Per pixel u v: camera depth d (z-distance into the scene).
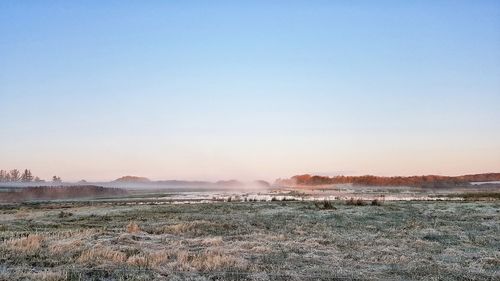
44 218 37.41
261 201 62.81
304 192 123.25
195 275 16.80
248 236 26.02
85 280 16.00
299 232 27.91
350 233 27.67
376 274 17.17
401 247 22.97
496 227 30.28
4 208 55.88
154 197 98.75
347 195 93.81
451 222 33.00
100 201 82.62
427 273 17.41
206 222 31.86
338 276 16.75
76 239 23.11
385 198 72.00
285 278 16.44
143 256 19.36
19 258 18.94
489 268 18.59
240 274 16.83
